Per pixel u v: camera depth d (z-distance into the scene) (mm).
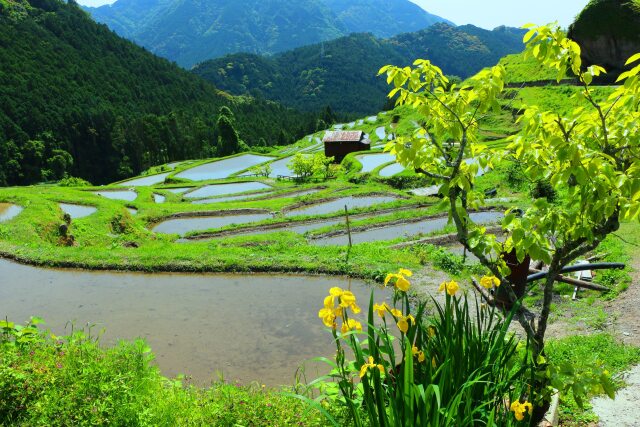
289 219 26062
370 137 83250
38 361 5004
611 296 9820
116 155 113438
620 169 3664
